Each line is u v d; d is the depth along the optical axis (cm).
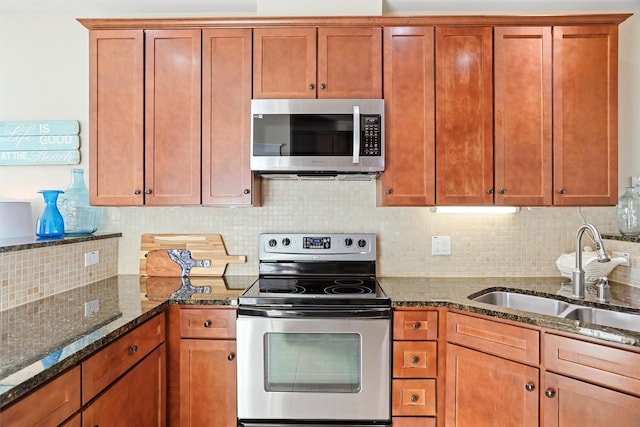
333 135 194
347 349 174
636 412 124
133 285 208
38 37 233
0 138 232
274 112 195
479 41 198
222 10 235
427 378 175
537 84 197
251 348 173
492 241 231
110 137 203
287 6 219
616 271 209
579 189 197
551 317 146
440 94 198
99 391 126
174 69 202
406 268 231
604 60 197
